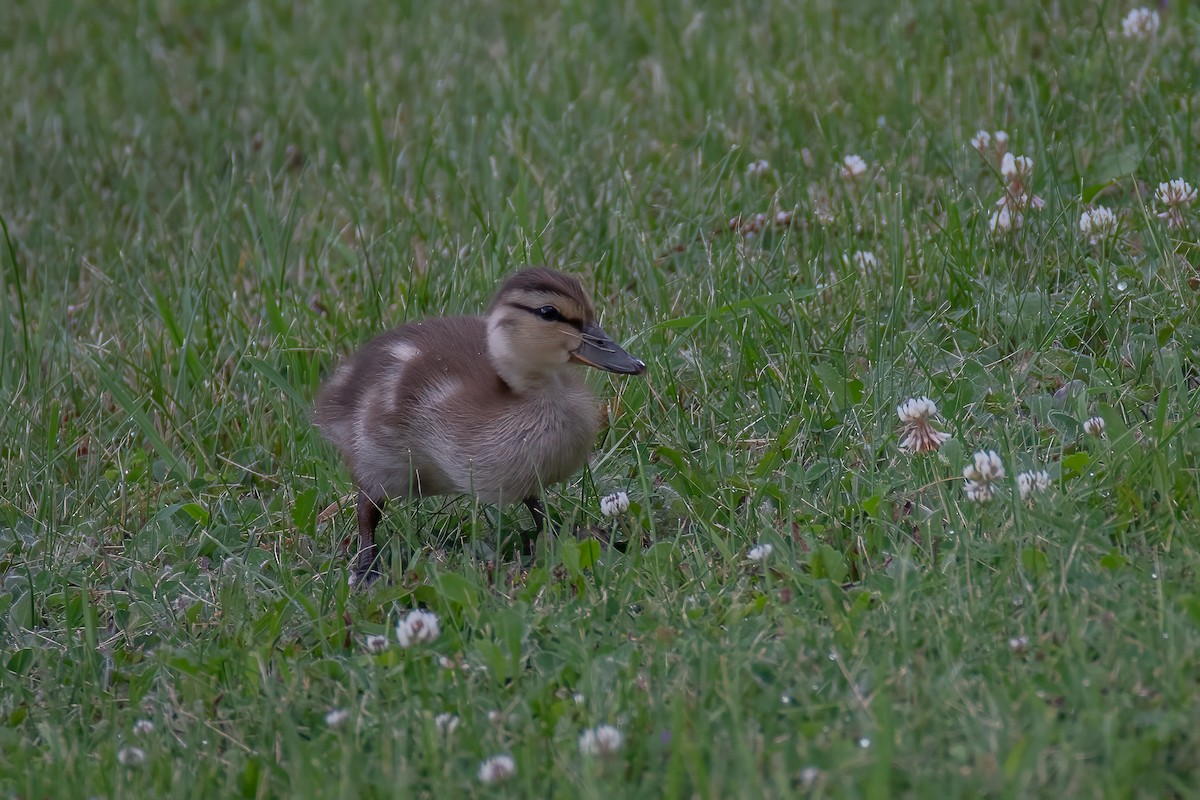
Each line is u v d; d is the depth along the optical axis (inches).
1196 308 423.8
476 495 383.9
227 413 479.2
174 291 548.7
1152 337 415.2
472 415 377.1
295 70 756.6
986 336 446.0
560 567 362.9
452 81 713.0
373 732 293.7
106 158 689.0
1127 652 278.5
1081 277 457.4
